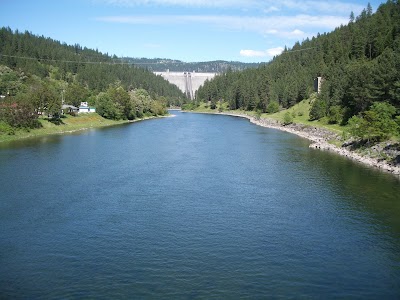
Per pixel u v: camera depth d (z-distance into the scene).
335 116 134.25
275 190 58.53
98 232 41.69
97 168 71.62
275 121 176.62
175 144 104.38
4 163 74.31
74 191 56.44
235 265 34.59
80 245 38.38
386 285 31.52
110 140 111.31
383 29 186.12
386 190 58.25
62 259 35.38
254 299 29.27
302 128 143.12
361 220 45.97
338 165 76.62
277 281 31.91
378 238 40.84
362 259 36.06
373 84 111.38
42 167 71.44
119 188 58.56
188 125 167.62
